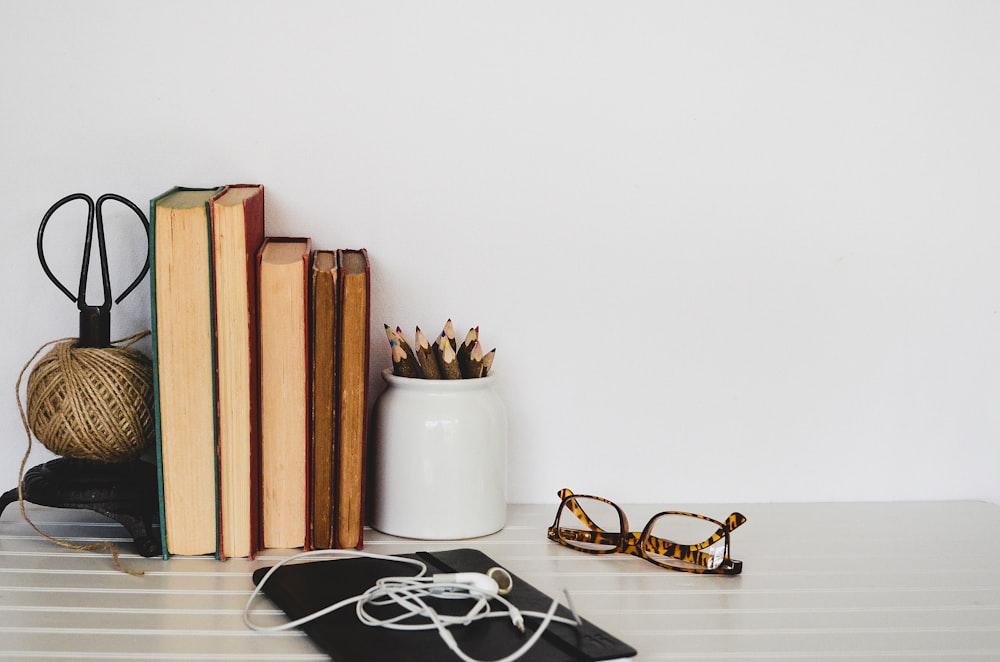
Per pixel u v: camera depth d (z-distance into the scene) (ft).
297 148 3.56
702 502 3.90
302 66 3.54
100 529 3.34
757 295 3.85
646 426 3.84
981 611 2.81
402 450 3.31
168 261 2.98
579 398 3.79
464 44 3.60
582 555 3.25
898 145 3.88
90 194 3.50
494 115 3.64
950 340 3.98
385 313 3.65
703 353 3.84
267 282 3.08
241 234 2.97
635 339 3.80
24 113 3.45
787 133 3.81
